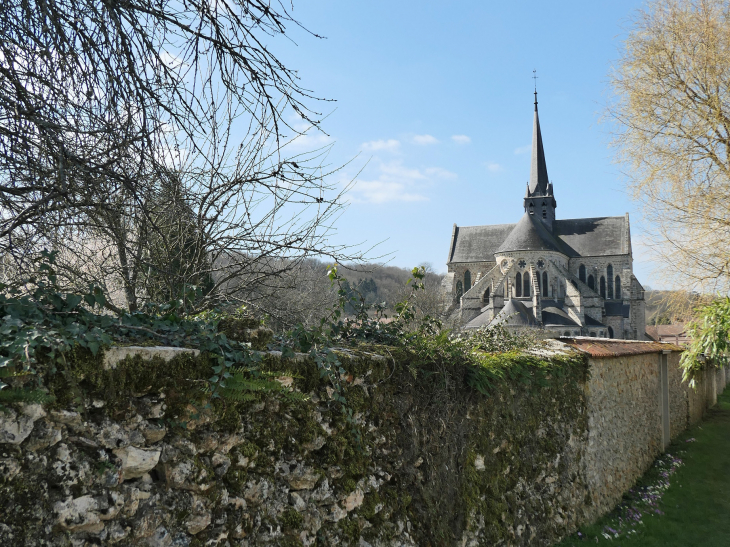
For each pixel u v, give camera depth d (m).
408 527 4.30
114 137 3.61
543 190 70.62
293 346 3.97
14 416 2.10
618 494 9.58
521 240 62.16
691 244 15.50
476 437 5.36
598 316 61.91
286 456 3.38
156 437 2.64
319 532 3.48
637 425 11.59
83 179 3.44
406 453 4.47
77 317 2.80
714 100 15.62
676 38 16.28
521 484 6.08
